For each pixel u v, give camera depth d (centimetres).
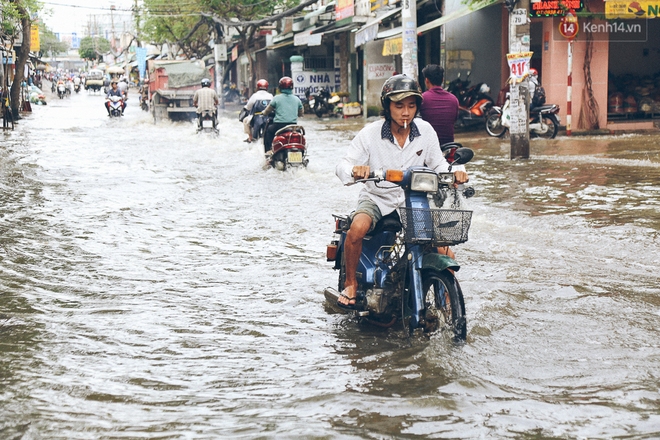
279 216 854
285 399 352
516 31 1309
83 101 5091
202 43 5381
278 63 4216
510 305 496
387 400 345
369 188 454
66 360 412
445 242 404
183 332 463
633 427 312
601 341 427
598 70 1866
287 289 561
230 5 3691
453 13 2064
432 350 411
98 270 625
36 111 3631
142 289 565
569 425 315
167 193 1038
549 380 368
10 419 331
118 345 438
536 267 599
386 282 453
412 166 423
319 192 1015
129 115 3359
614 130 1891
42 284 580
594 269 589
